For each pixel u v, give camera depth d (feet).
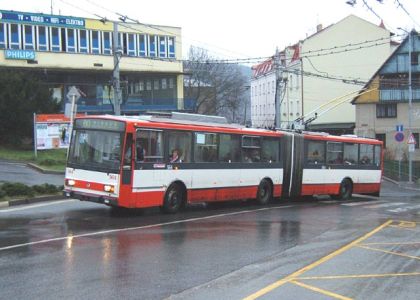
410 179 128.98
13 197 54.65
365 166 84.89
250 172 63.16
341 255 32.91
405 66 186.09
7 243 33.17
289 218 51.80
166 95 196.75
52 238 35.19
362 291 24.18
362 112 193.06
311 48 232.32
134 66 184.03
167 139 51.49
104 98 180.75
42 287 23.35
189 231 40.86
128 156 47.19
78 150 49.39
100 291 22.98
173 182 52.21
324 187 76.38
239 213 55.16
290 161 70.18
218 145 58.39
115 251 31.76
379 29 231.50
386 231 44.24
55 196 58.75
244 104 339.57
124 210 52.85
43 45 166.20
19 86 117.39
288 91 246.47
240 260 30.45
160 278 25.59
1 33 159.02
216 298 22.33
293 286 24.73
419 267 29.81
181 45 196.44
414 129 185.68
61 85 173.17
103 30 177.68
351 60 232.32
